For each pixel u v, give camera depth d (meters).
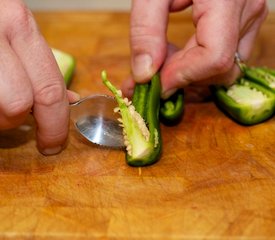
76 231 0.24
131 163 0.28
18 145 0.31
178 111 0.32
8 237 0.24
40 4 0.55
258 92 0.33
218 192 0.26
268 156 0.29
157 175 0.28
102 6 0.55
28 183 0.28
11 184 0.28
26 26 0.26
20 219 0.25
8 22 0.26
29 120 0.33
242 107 0.31
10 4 0.27
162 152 0.30
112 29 0.45
